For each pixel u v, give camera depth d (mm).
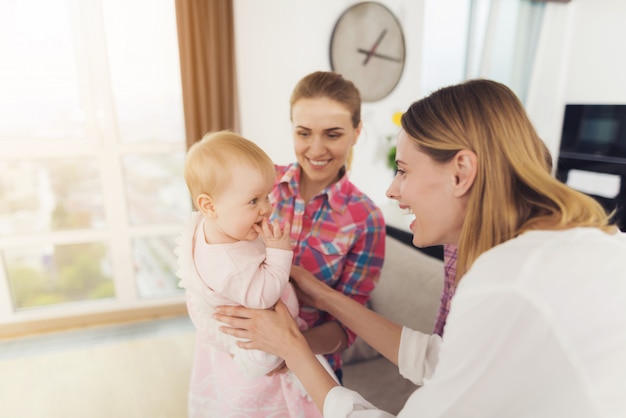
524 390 481
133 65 2586
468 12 3561
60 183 2598
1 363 2332
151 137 2732
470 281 536
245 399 910
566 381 461
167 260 2932
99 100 2512
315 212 1011
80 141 2547
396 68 3262
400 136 690
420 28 3279
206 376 1015
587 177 3727
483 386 500
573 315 463
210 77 2512
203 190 798
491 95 603
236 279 786
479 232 606
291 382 914
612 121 3504
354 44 3051
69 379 2191
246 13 2680
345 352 1685
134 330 2707
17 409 1965
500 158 583
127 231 2760
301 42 2881
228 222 804
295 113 963
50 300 2777
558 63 4148
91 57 2438
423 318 1517
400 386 1519
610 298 473
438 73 3602
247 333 817
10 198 2531
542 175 580
